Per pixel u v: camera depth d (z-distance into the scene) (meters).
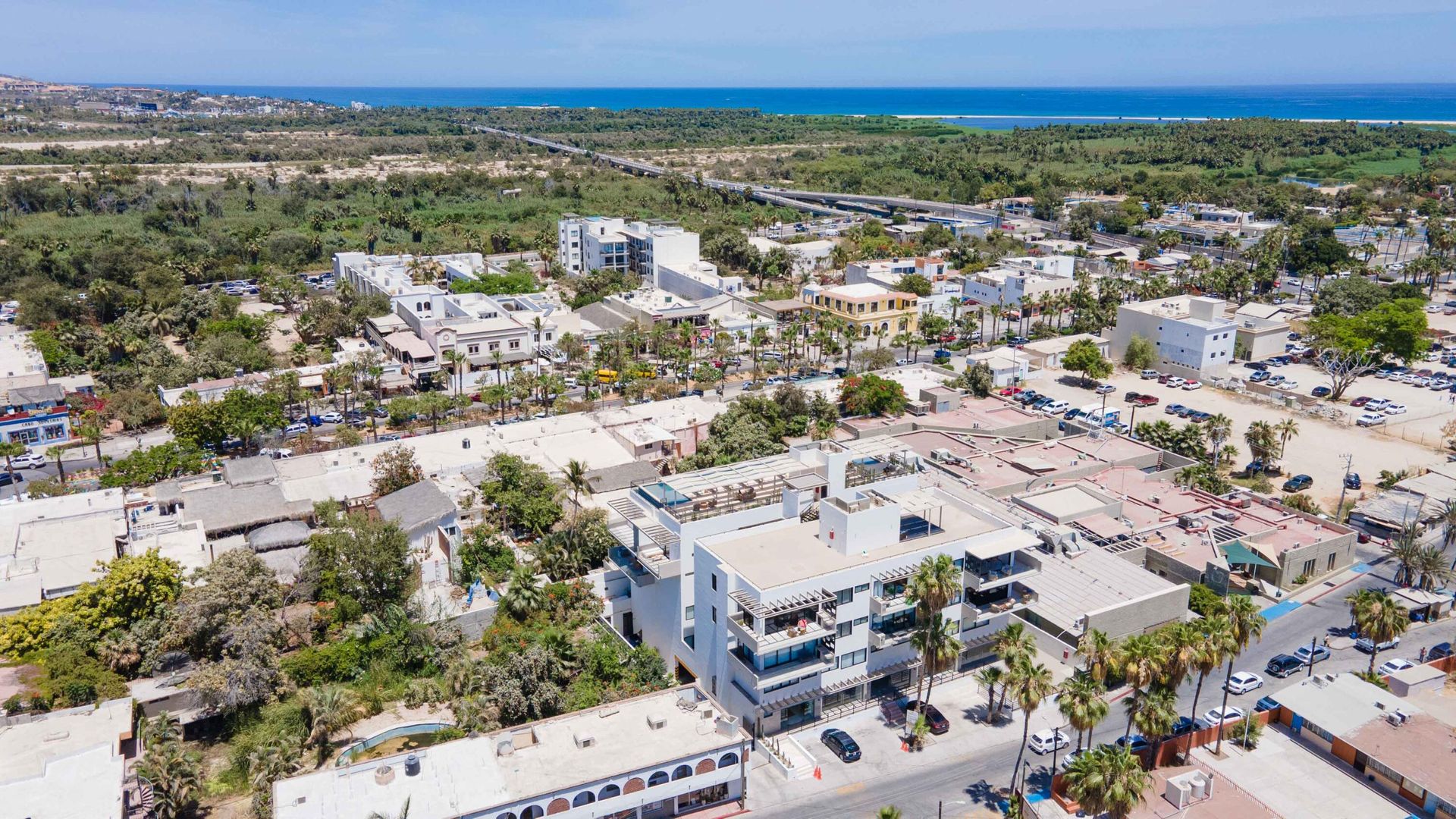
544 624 107.88
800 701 93.25
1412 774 85.62
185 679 93.88
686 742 82.62
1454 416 188.62
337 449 156.25
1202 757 92.00
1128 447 156.50
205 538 118.44
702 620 98.31
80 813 72.19
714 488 106.12
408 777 77.06
